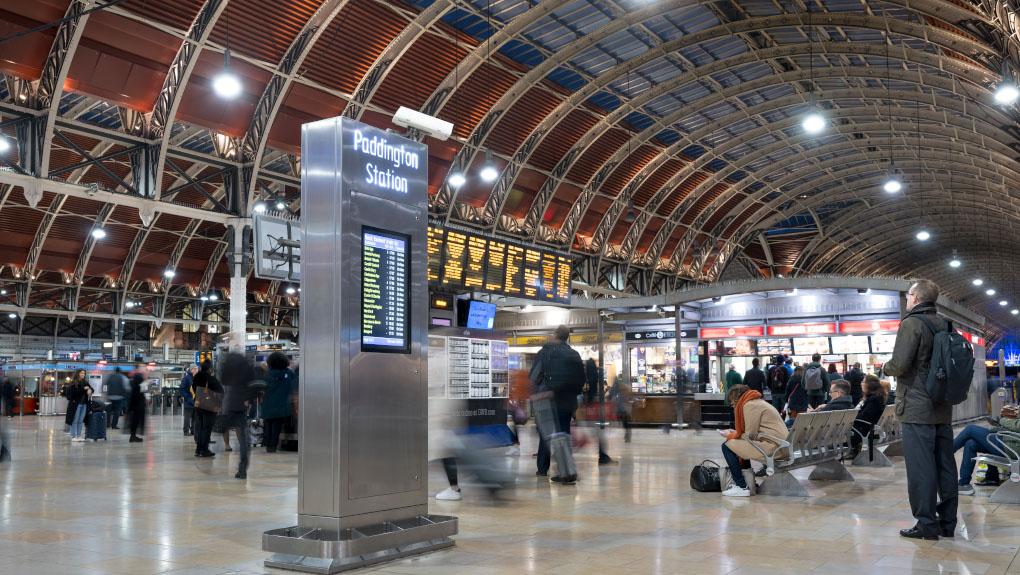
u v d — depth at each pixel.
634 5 27.12
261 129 26.20
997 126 32.03
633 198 42.22
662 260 47.47
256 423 16.67
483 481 8.33
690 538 6.04
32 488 9.29
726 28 28.83
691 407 22.16
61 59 21.41
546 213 39.38
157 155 24.67
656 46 30.16
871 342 22.11
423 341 6.22
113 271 42.06
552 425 9.90
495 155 34.09
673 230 45.97
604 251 42.06
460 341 14.11
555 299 22.81
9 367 38.28
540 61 30.52
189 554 5.57
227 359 10.42
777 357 20.23
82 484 9.66
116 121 30.11
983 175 43.62
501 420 14.25
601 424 12.01
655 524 6.71
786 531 6.33
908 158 43.72
